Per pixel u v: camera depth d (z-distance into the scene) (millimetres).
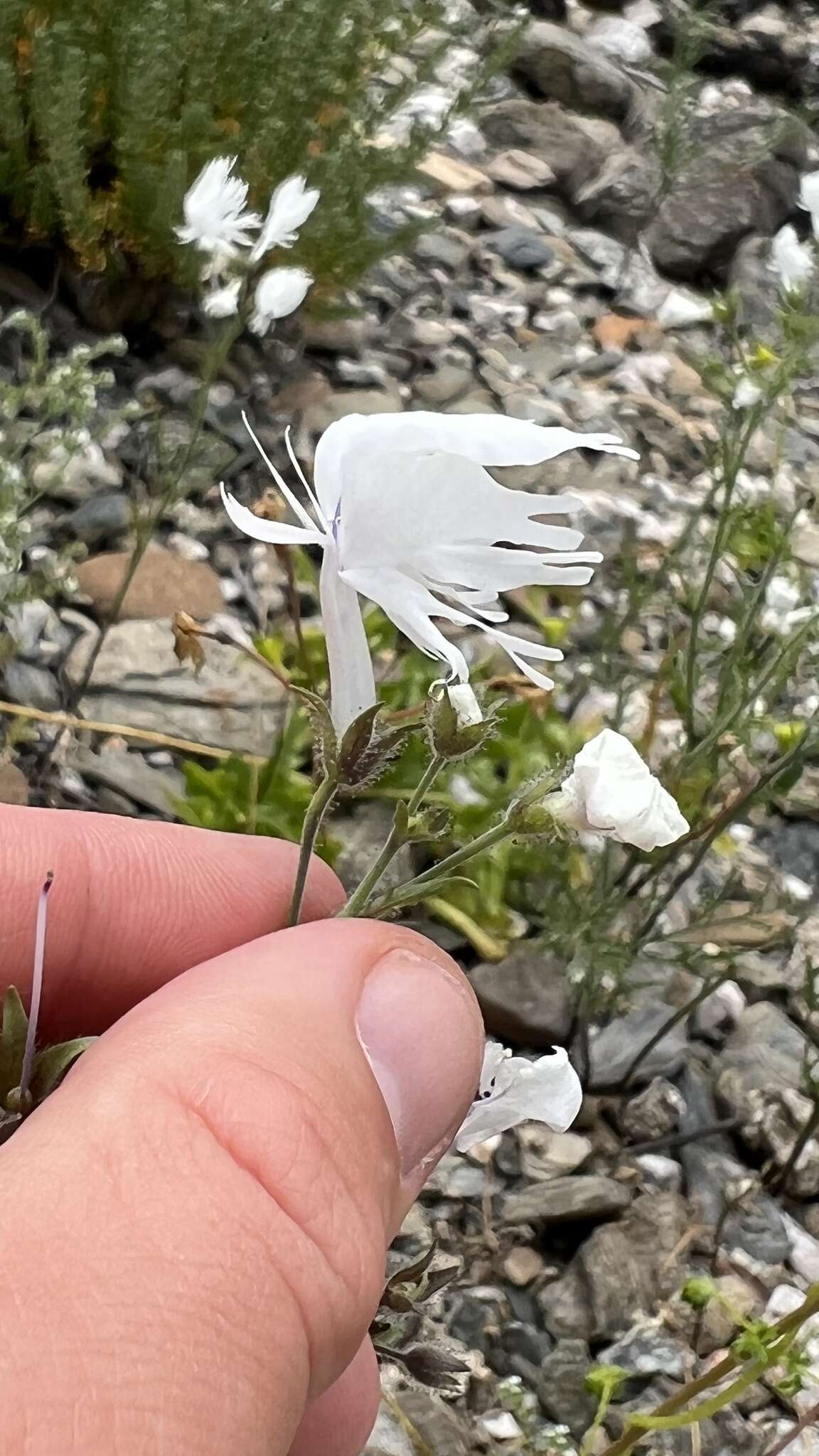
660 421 318
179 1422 68
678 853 202
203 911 133
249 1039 81
